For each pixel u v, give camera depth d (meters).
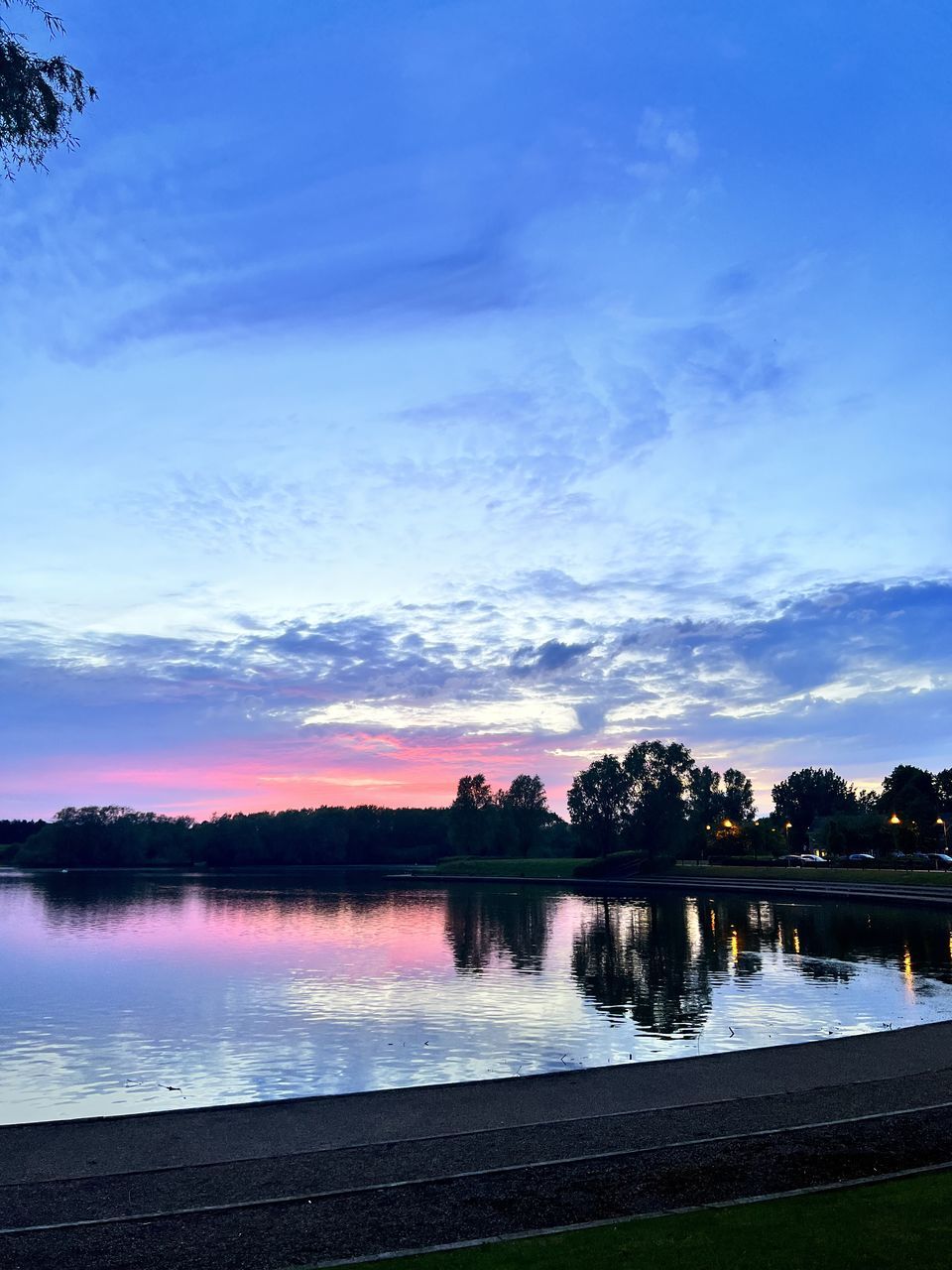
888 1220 10.98
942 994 36.91
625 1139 14.82
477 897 111.06
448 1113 16.47
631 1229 10.99
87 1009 35.00
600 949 55.62
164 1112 16.59
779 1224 10.98
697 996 37.03
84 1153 14.40
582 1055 26.44
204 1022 32.16
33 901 102.88
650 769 147.25
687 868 134.00
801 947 54.25
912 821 132.88
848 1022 31.06
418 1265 10.10
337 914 85.12
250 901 103.62
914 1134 14.80
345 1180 13.11
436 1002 36.16
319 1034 29.84
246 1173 13.45
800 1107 16.56
